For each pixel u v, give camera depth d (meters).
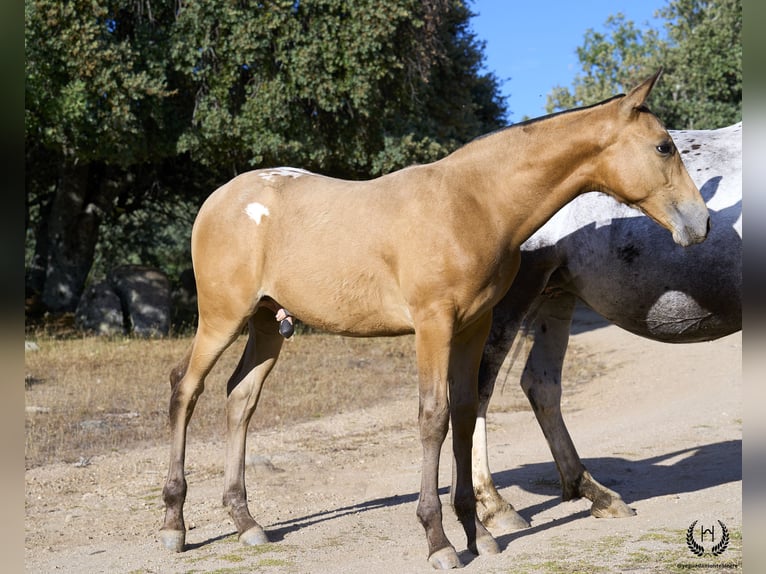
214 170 19.38
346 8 15.82
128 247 27.16
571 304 5.76
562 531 5.00
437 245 4.30
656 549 4.40
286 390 11.75
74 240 19.48
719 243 4.99
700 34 27.75
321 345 16.06
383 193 4.63
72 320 18.38
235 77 16.16
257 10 15.91
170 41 15.96
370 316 4.65
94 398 10.68
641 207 4.49
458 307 4.34
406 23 16.56
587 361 15.80
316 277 4.69
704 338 5.38
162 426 9.35
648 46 33.47
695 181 5.19
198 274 5.12
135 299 17.42
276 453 8.25
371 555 4.68
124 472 7.44
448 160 4.65
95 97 15.07
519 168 4.46
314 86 16.09
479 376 5.40
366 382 12.72
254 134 16.17
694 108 26.95
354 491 6.69
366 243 4.55
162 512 6.08
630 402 11.58
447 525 5.39
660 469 6.85
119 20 16.56
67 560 4.82
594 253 5.36
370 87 16.11
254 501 6.40
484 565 4.32
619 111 4.38
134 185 21.36
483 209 4.43
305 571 4.36
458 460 4.67
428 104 19.28
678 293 5.14
